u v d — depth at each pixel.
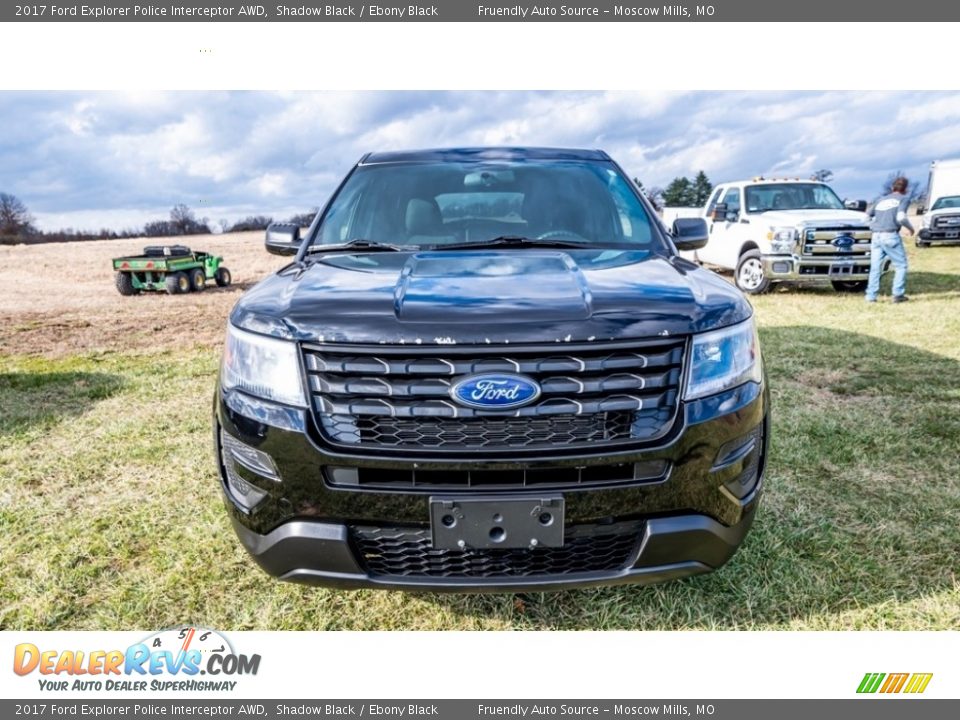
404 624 2.21
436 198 2.91
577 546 1.82
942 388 4.55
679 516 1.79
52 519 2.86
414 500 1.71
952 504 2.84
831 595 2.26
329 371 1.70
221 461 1.99
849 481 3.08
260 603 2.29
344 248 2.69
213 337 7.67
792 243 9.08
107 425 4.13
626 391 1.70
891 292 9.55
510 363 1.66
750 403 1.85
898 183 8.16
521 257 2.37
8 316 9.70
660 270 2.16
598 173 3.11
